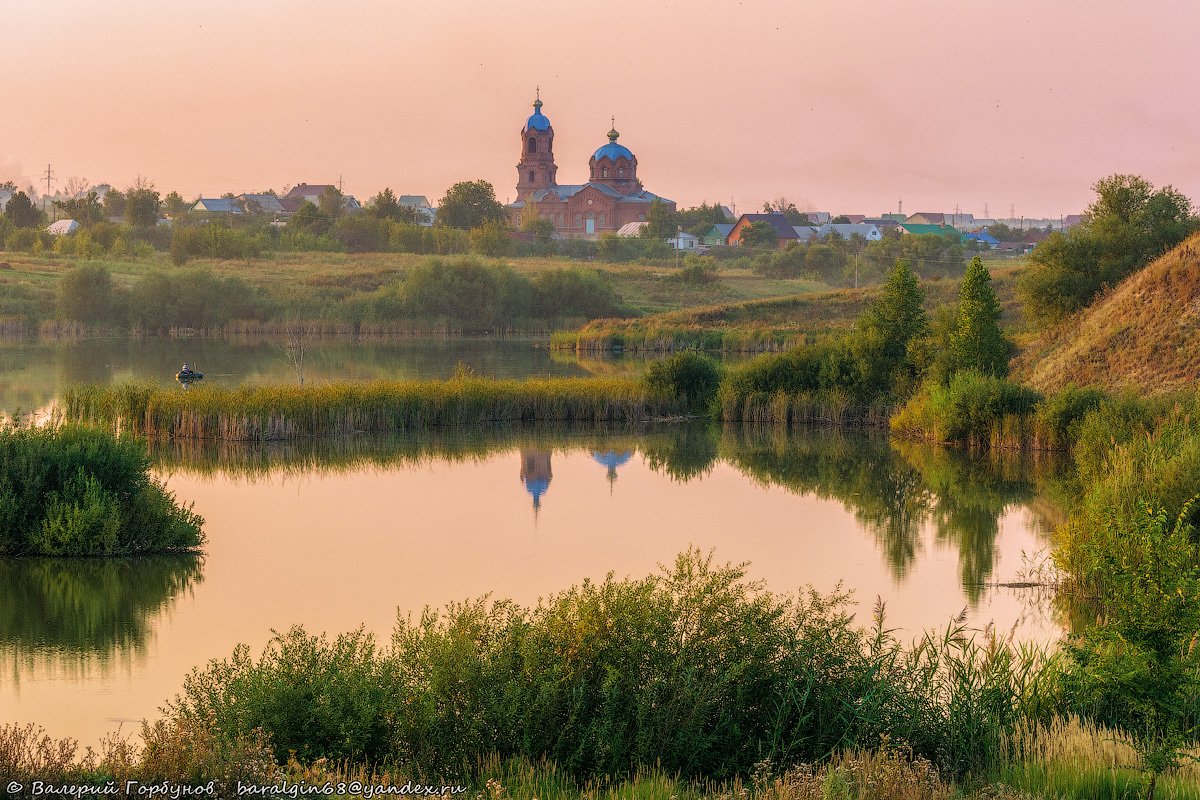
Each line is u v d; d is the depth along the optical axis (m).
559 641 12.02
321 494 30.50
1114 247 58.19
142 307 98.69
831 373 49.78
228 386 56.81
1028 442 40.16
